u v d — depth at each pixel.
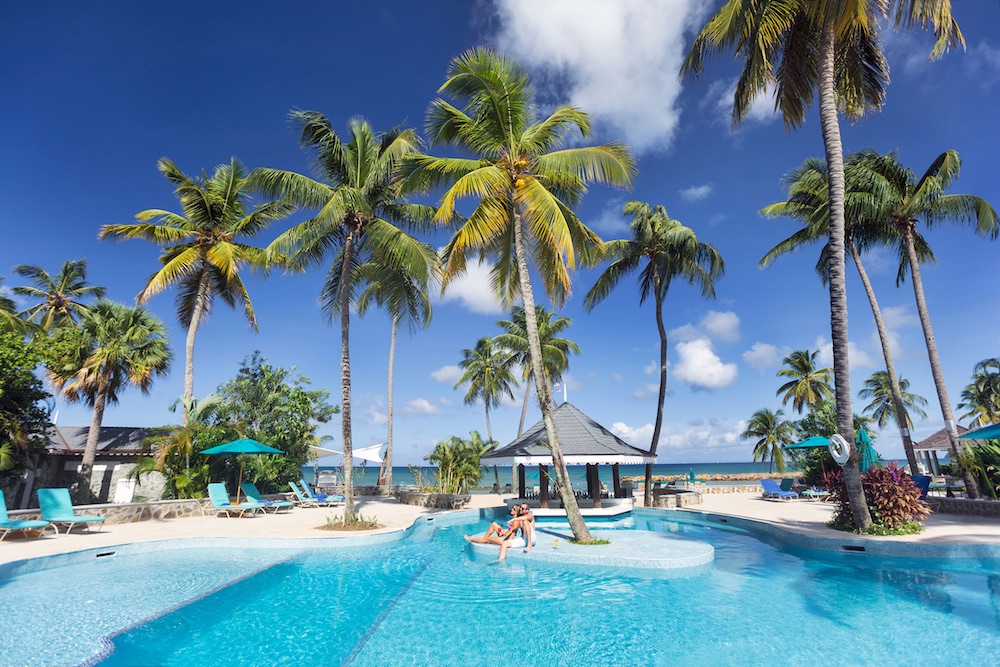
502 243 15.55
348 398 15.24
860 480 11.62
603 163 12.66
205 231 22.34
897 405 19.03
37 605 7.32
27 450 17.31
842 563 10.04
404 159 13.78
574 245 14.95
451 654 5.62
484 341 41.91
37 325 20.81
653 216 21.25
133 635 6.21
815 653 5.43
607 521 15.55
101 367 21.12
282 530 13.70
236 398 25.06
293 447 25.09
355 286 18.78
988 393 47.25
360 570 9.98
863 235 20.92
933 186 17.88
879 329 19.77
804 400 46.81
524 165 13.28
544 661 5.39
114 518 14.58
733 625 6.46
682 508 19.33
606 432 16.56
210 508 17.39
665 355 21.45
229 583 8.80
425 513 18.58
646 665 5.23
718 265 21.81
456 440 30.64
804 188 21.09
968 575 8.84
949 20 11.13
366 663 5.39
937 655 5.26
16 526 10.93
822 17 11.93
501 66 12.48
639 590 8.28
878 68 13.70
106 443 25.02
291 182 14.60
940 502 16.09
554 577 9.25
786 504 20.47
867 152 19.75
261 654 5.65
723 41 13.10
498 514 19.58
